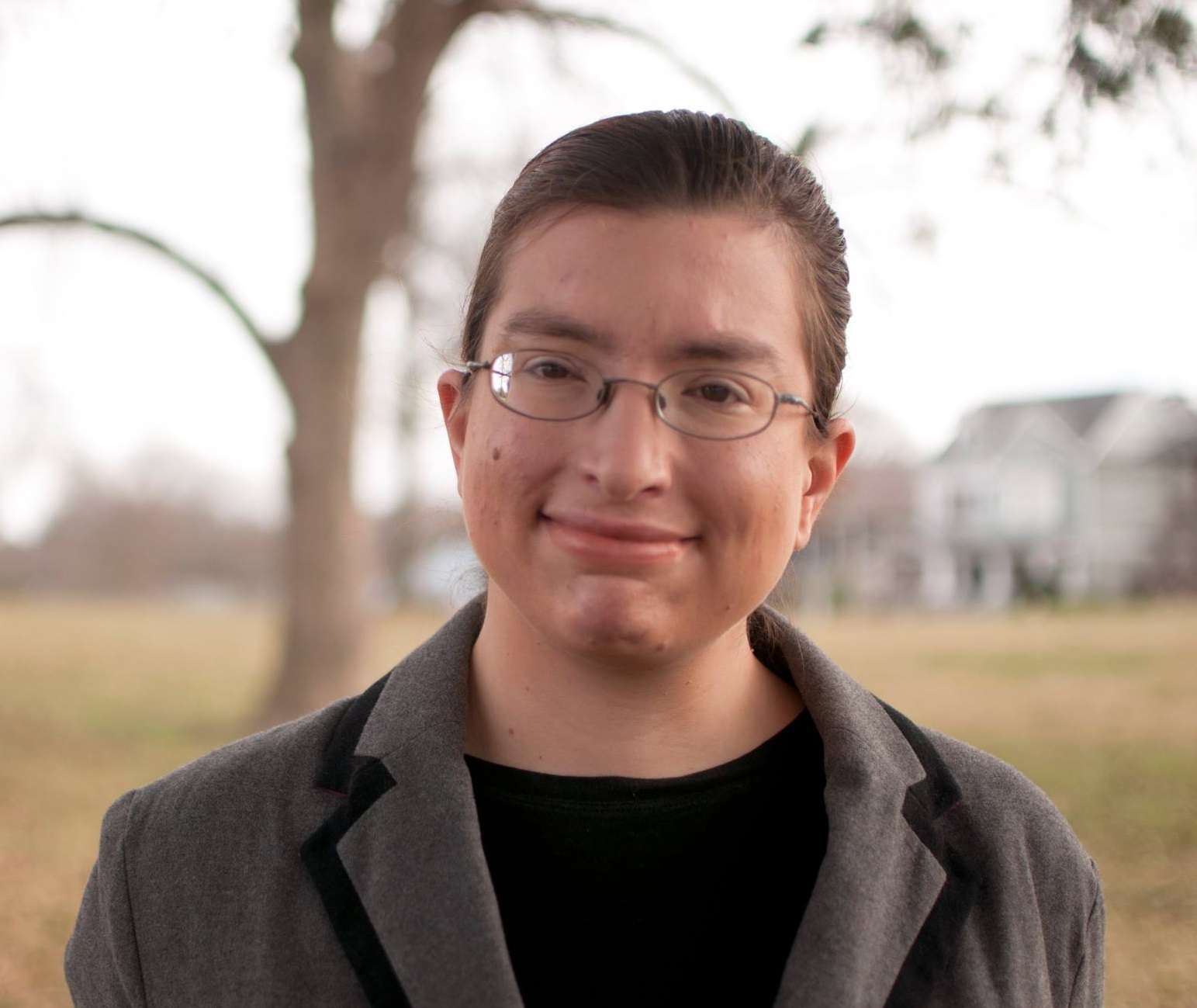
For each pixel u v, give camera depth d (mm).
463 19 10781
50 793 8969
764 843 1337
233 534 56719
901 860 1342
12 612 38062
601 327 1214
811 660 1438
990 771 1489
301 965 1253
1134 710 12336
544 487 1219
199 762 1441
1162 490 44375
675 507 1205
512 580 1249
